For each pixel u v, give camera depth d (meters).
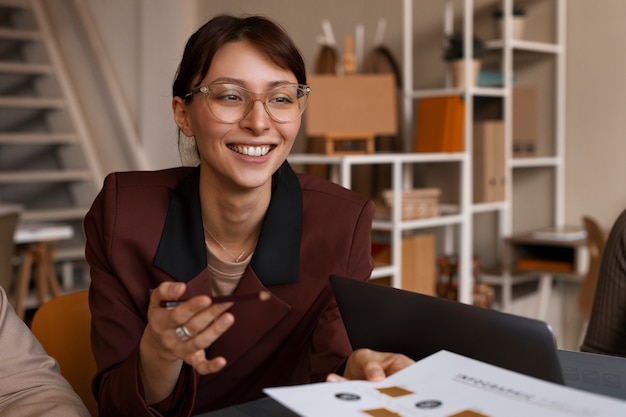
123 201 1.36
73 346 1.57
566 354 1.06
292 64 1.22
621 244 1.56
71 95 5.71
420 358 1.01
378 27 4.68
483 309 0.93
